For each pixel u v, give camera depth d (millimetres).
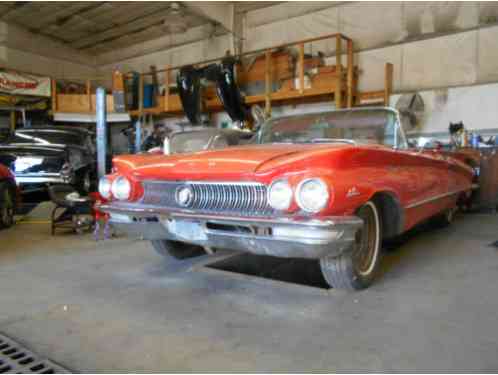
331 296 2541
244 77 9984
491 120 7797
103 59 14406
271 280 2861
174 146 5352
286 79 9281
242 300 2512
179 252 3428
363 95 8836
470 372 1654
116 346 1942
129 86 12008
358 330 2066
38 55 12898
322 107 9734
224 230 2342
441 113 8281
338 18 9438
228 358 1811
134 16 11312
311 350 1869
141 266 3299
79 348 1928
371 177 2379
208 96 10523
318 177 2053
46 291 2721
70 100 12336
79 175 7387
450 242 4059
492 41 7750
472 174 5266
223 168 2320
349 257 2424
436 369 1683
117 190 2830
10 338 2037
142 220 2689
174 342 1975
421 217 3328
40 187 6855
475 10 7871
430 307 2352
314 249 2047
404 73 8656
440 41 8258
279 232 2117
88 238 4484
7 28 11969
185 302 2492
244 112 9648
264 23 10570
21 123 12656
